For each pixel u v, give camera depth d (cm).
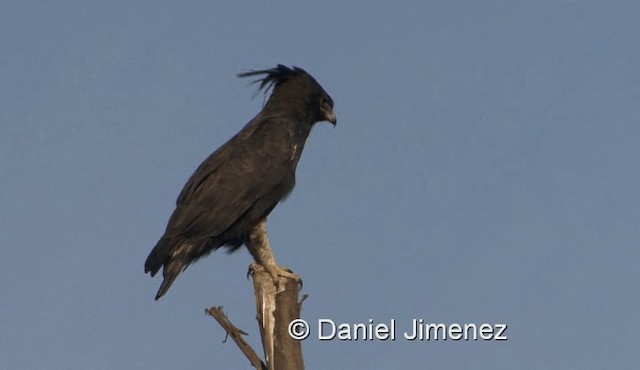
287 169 1598
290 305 1279
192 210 1513
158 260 1478
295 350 1251
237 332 1253
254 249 1556
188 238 1499
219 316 1259
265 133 1612
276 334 1259
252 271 1356
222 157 1579
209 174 1555
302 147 1666
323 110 1689
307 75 1706
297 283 1309
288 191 1606
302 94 1681
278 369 1236
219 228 1516
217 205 1521
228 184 1537
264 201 1559
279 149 1597
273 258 1359
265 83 1722
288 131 1628
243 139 1609
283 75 1711
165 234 1503
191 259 1509
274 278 1302
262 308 1277
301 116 1672
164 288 1469
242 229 1544
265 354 1259
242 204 1534
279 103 1680
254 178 1552
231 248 1570
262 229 1560
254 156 1573
